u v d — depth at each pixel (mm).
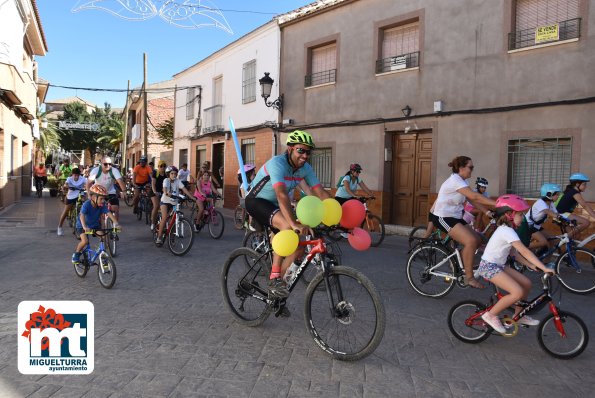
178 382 3387
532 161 9758
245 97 17703
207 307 5266
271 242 4324
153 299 5535
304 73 14797
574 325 4109
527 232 6742
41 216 14484
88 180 9297
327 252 4039
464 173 5727
